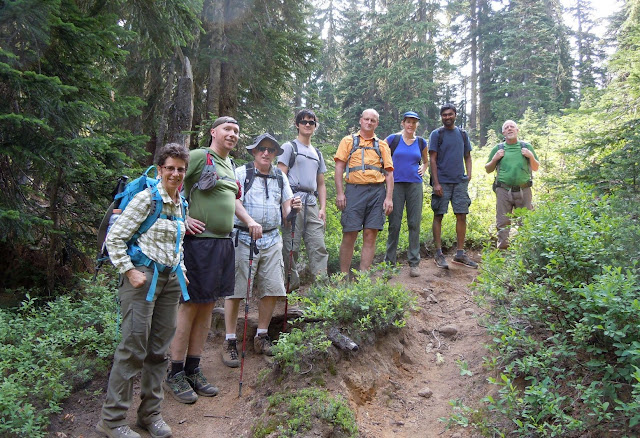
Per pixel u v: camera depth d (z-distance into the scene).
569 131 9.95
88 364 4.04
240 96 10.70
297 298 4.48
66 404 3.67
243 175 4.26
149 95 9.99
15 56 4.20
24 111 4.70
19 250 5.64
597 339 3.20
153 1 6.05
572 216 4.15
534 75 27.36
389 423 3.54
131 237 3.11
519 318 3.84
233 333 4.38
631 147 5.48
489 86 30.08
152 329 3.31
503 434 3.01
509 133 6.45
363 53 29.05
